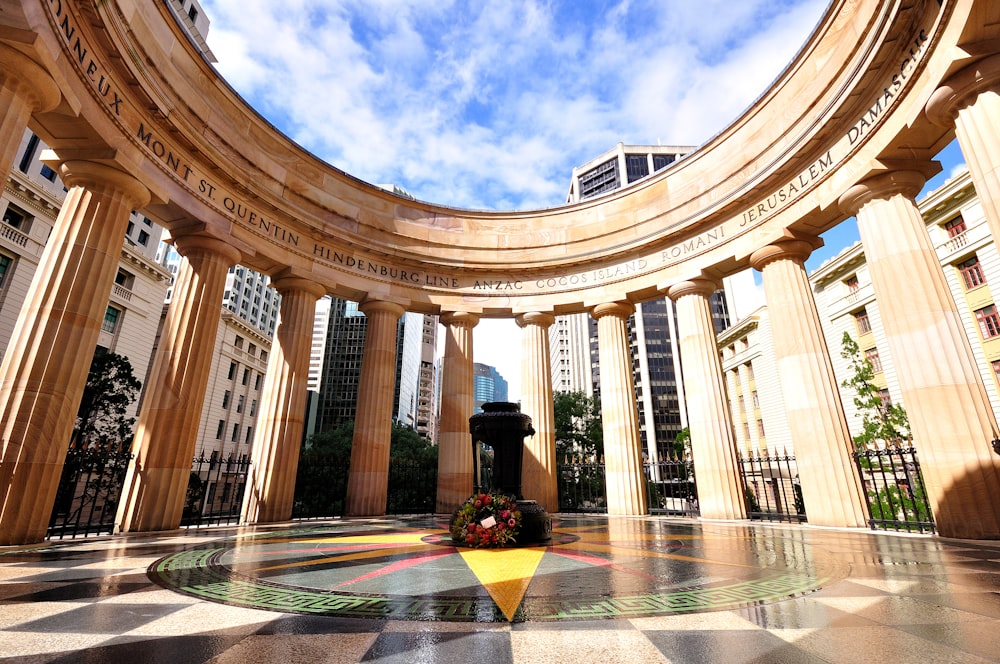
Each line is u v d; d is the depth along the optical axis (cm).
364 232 1925
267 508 1452
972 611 389
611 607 415
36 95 850
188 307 1316
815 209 1321
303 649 306
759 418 4516
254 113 1569
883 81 1108
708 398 1584
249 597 455
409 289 1972
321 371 8881
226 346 5278
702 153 1795
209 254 1375
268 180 1622
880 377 3117
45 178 3095
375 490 1703
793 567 609
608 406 1827
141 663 277
